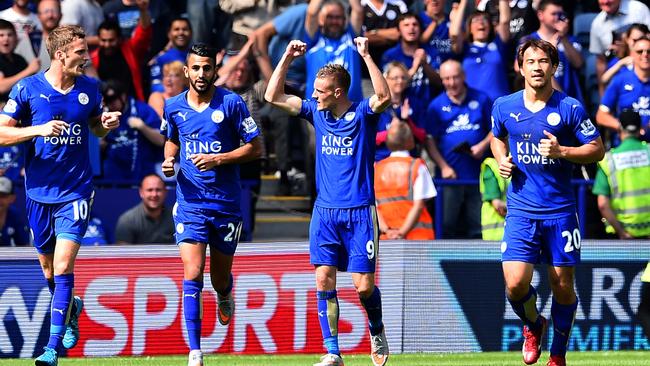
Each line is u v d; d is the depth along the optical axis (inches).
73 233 953.5
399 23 1630.2
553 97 922.1
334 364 964.6
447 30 1679.4
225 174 979.9
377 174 1450.5
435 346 1250.6
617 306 1280.8
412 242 1251.8
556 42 1668.3
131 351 1219.2
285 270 1237.7
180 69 1583.4
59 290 940.0
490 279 1264.8
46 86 962.7
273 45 1626.5
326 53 1584.6
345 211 971.9
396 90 1561.3
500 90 1659.7
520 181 941.8
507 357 1192.2
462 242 1261.1
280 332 1235.2
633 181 1459.2
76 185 967.6
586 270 1275.8
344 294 1242.6
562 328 970.7
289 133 1628.9
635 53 1611.7
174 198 1481.3
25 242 1461.6
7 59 1558.8
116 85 1521.9
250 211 1514.5
